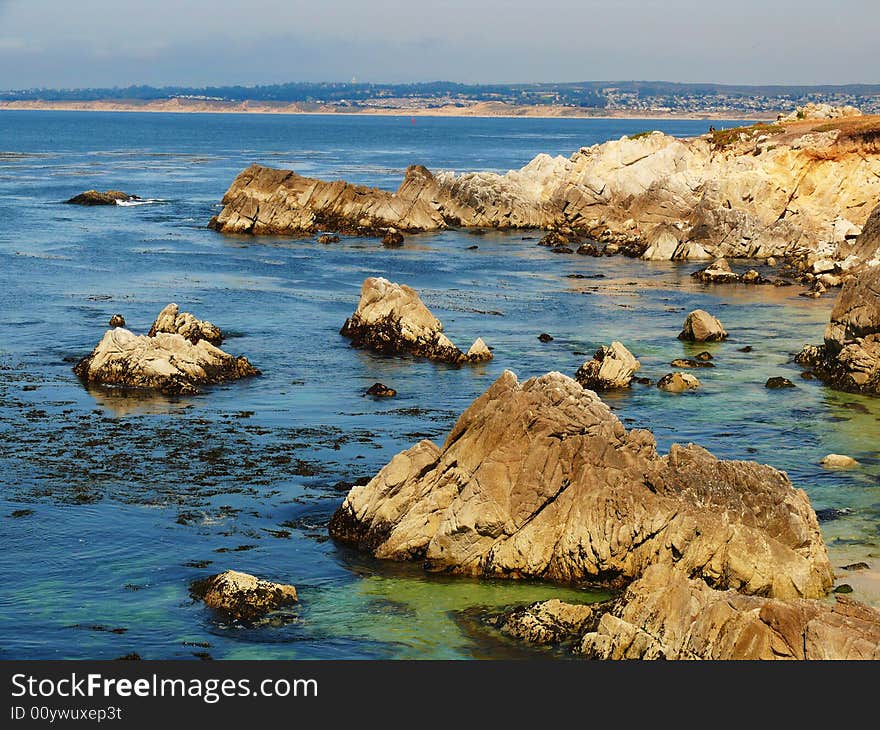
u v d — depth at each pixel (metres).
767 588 32.56
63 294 79.12
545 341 68.00
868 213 112.56
